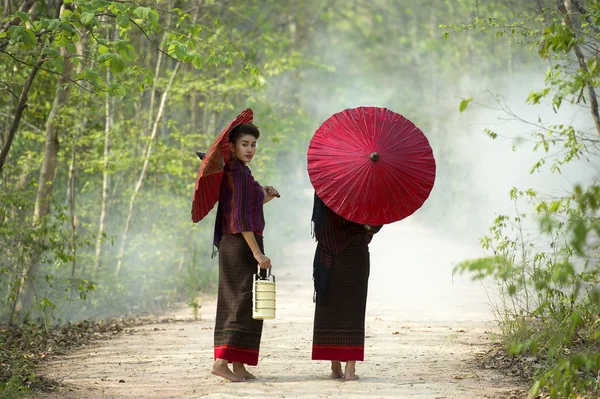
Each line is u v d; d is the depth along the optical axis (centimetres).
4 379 1323
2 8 1902
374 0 8631
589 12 1470
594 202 885
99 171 3006
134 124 3291
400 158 1203
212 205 1274
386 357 1476
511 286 954
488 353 1470
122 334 1972
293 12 5947
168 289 3075
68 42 1380
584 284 1495
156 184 3228
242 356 1254
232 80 3303
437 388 1185
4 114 2339
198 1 2931
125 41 1377
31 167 2664
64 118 2395
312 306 2459
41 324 2047
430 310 2214
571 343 1295
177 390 1216
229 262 1262
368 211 1205
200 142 3316
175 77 3309
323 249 1255
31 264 2092
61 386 1273
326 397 1128
